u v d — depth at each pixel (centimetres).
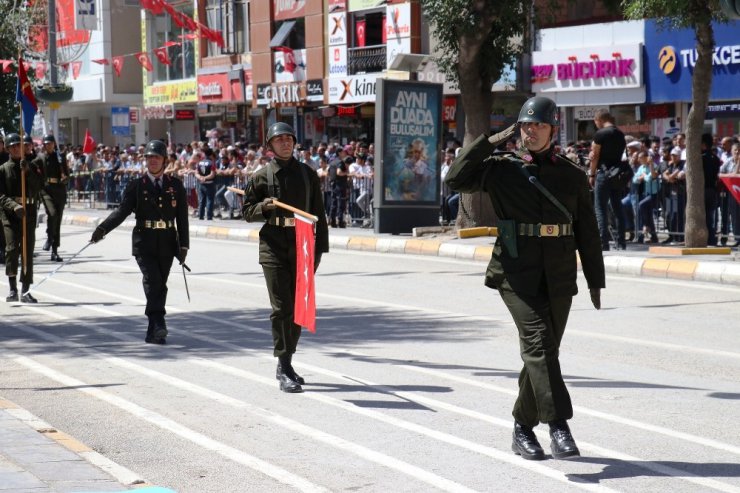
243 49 4222
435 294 1457
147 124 5075
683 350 1022
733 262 1573
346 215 2620
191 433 739
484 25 2080
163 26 4753
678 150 2005
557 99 3070
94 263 1986
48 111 5350
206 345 1096
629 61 2855
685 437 707
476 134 2189
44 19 3253
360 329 1178
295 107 4009
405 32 3428
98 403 836
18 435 698
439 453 679
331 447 697
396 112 2292
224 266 1895
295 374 879
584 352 1020
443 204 2456
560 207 635
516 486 607
